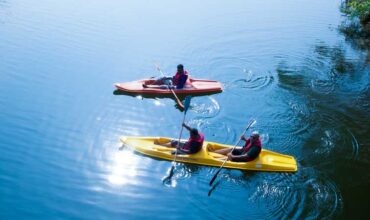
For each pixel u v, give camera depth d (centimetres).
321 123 1338
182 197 1002
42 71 1551
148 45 1833
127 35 1920
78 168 1077
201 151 1129
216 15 2272
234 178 1066
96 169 1077
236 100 1466
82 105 1356
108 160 1111
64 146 1156
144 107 1382
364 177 1091
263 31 2095
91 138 1198
